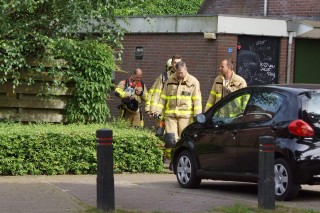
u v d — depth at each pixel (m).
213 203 11.08
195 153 13.14
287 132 11.52
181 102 15.07
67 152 14.38
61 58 16.62
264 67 21.38
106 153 9.83
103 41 17.19
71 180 13.50
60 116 16.72
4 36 16.17
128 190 12.32
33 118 16.61
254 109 12.25
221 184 14.27
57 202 10.88
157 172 15.30
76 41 16.48
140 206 10.70
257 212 10.25
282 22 21.42
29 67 16.31
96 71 16.61
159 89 15.71
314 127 11.48
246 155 12.12
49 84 16.59
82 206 10.55
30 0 15.14
